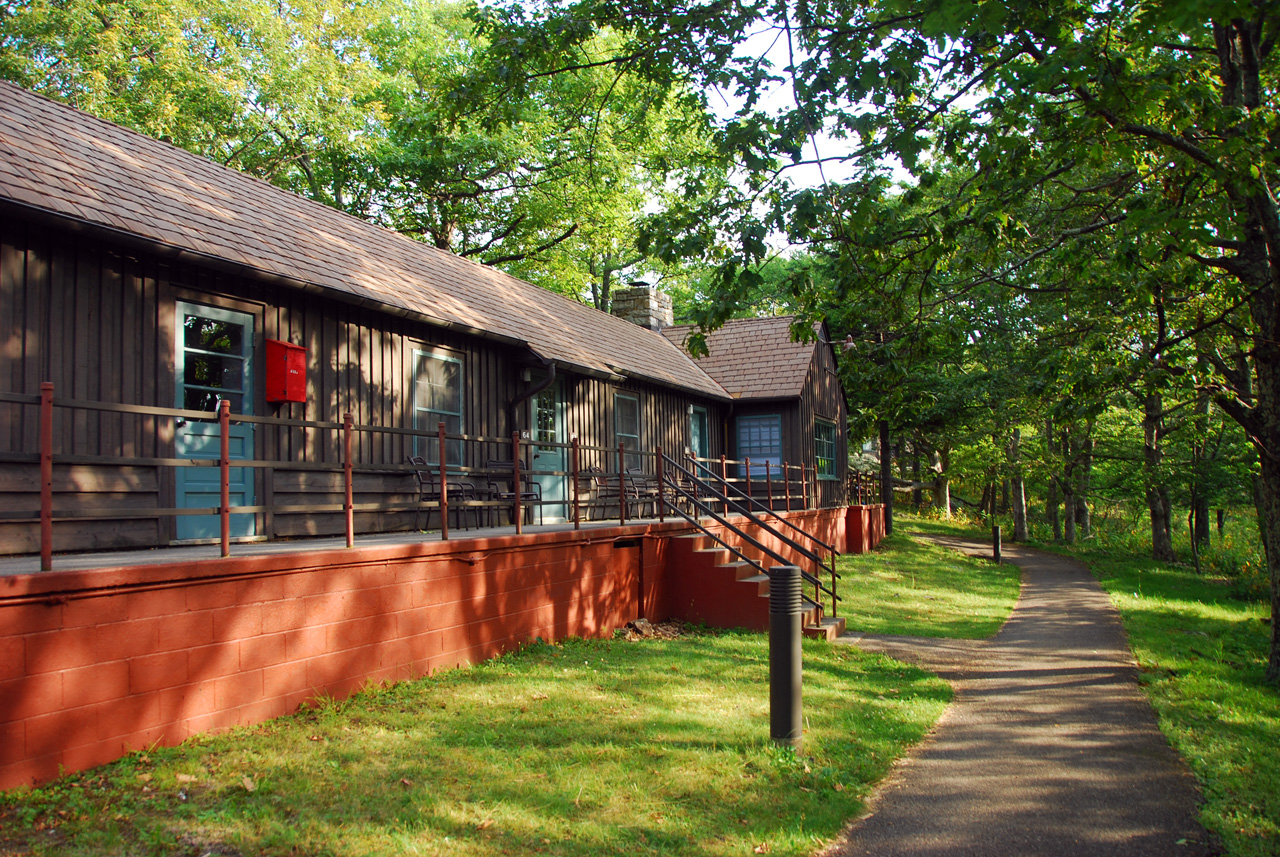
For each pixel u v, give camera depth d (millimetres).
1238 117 6953
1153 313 11172
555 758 5188
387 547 6531
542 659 7859
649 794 4703
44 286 6695
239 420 5477
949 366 27234
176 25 19062
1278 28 7707
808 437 20688
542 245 29938
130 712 4703
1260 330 9125
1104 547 29828
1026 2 5805
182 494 7711
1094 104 6656
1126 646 10344
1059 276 12242
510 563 8086
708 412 19547
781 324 22422
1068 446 32062
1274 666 8641
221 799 4281
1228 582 20938
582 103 10812
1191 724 6660
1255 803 4910
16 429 6406
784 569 5680
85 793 4219
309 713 5707
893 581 16484
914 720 6613
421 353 10859
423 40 26672
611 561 9844
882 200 8656
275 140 23859
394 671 6602
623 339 17875
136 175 8320
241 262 7867
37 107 8359
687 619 10938
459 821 4207
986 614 13117
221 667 5238
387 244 12289
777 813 4555
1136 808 4848
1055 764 5652
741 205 8305
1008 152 8188
